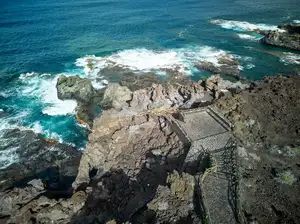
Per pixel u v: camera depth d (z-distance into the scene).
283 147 30.12
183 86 44.91
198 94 41.59
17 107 47.78
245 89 43.75
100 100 48.47
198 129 32.25
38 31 81.88
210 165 26.03
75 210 27.61
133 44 73.81
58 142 40.38
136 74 56.81
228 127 32.28
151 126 37.44
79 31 82.94
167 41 76.31
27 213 26.61
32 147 39.22
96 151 33.59
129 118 38.22
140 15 101.25
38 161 37.00
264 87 43.22
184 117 34.62
